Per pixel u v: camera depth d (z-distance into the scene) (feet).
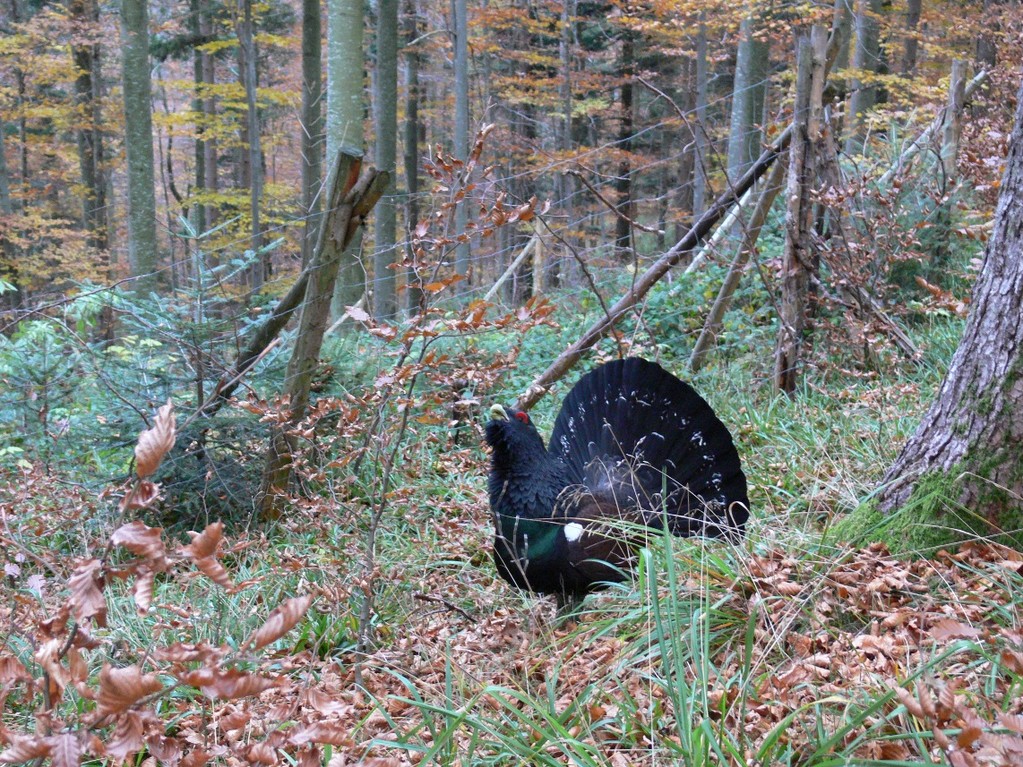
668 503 14.90
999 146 25.98
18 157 86.38
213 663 6.61
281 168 91.30
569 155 61.52
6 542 13.61
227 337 21.30
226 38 76.13
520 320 13.26
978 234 23.43
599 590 14.52
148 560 6.46
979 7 48.62
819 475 17.62
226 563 18.78
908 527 13.03
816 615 11.80
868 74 44.91
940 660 9.61
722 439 15.24
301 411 19.86
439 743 9.66
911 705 7.68
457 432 22.35
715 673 10.97
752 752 9.46
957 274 25.16
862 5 47.91
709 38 62.18
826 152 24.32
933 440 13.24
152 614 13.93
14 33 73.10
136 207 53.01
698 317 29.14
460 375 14.89
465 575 16.92
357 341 23.98
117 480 20.08
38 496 18.45
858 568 12.68
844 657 11.02
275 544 18.86
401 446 19.58
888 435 18.54
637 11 53.36
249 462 20.74
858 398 21.12
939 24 51.62
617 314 23.48
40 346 22.66
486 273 58.85
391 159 54.60
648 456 15.34
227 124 69.46
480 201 16.14
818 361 23.56
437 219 13.53
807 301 24.62
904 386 20.85
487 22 67.00
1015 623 10.46
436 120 94.84
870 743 9.18
